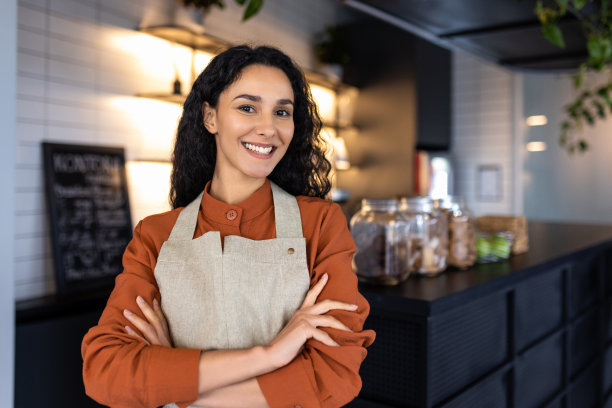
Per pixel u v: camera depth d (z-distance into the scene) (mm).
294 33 4711
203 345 1126
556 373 2586
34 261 2811
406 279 1836
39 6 2779
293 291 1140
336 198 4773
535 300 2314
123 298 1163
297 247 1170
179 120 1331
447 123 5551
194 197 1364
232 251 1143
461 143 6062
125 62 3242
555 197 5719
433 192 5562
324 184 1406
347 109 5102
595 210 5520
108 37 3137
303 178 1365
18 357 2506
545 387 2453
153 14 3402
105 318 1143
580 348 2949
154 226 1262
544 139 5734
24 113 2734
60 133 2904
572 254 2568
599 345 3227
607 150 5422
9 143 1793
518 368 2143
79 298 2824
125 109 3254
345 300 1160
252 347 1108
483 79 5910
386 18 2512
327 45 4953
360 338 1119
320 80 4699
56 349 2656
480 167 5953
